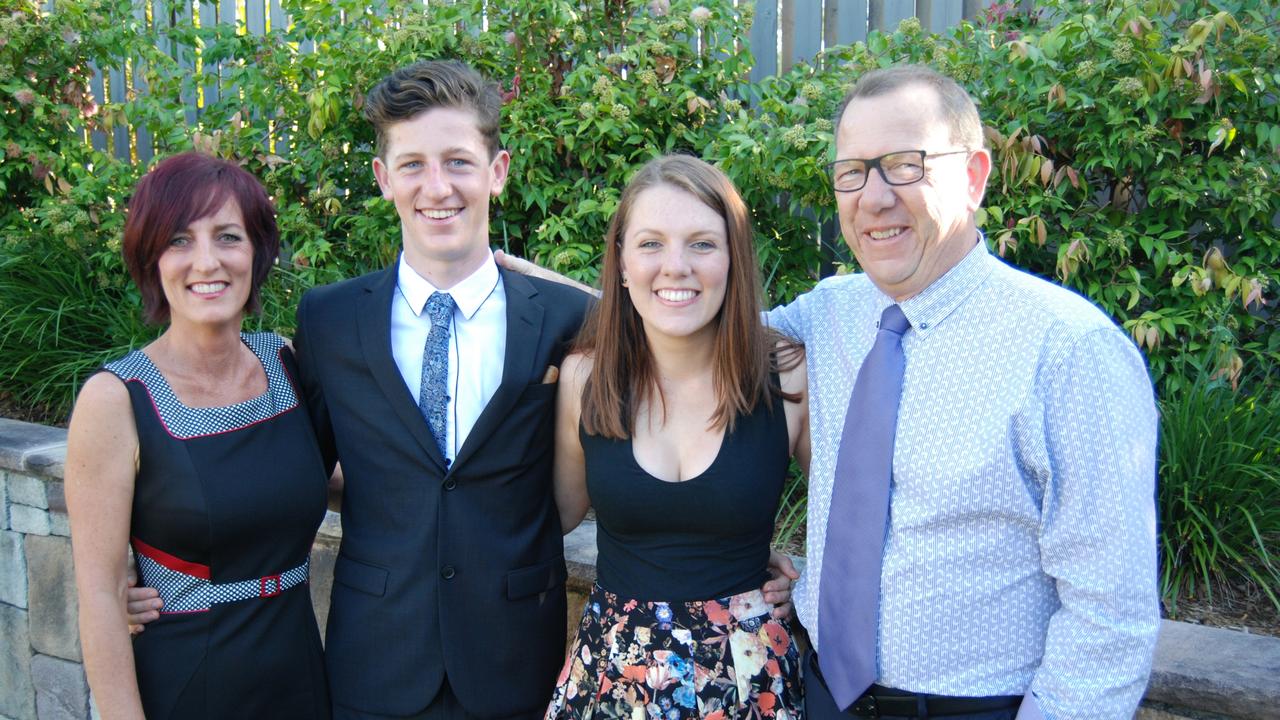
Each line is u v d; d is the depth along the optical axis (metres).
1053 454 1.40
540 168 3.40
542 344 1.95
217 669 1.83
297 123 4.00
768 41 3.73
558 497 2.05
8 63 4.47
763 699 1.70
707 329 1.79
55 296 4.05
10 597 3.57
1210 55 2.70
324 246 3.64
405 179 1.89
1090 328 1.39
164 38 4.98
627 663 1.73
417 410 1.87
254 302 1.92
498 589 1.87
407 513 1.86
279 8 4.59
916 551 1.49
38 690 3.56
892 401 1.52
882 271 1.51
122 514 1.77
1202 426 2.43
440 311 1.93
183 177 1.79
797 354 1.84
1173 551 2.39
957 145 1.48
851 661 1.55
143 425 1.78
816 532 1.66
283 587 1.92
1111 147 2.79
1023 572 1.45
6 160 4.50
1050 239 2.95
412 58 3.42
